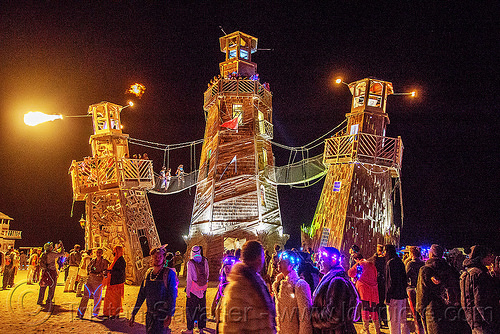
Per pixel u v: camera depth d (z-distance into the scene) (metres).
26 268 29.20
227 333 3.36
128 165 19.48
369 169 18.66
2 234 39.97
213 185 21.08
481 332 5.01
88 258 13.34
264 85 24.70
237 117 22.08
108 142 20.69
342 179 18.67
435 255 5.79
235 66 24.28
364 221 17.88
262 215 20.95
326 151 19.44
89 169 20.00
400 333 6.84
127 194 19.81
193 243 22.27
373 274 7.92
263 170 22.27
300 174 21.23
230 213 20.66
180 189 23.25
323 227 18.53
